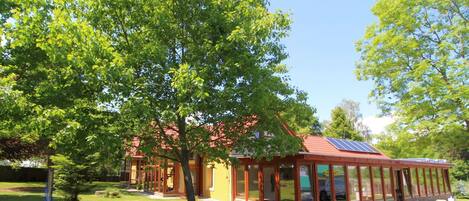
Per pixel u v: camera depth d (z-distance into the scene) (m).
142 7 10.04
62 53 8.70
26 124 9.59
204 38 10.37
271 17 10.00
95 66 8.38
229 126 11.17
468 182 36.00
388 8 18.20
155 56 9.63
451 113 15.91
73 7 10.10
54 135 9.71
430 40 17.81
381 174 22.06
